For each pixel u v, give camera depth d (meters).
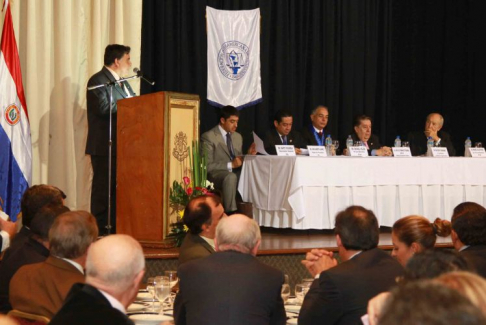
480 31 9.81
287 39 9.05
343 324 2.82
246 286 2.86
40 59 7.18
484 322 0.96
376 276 2.85
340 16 9.38
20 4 7.15
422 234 3.10
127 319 2.01
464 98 9.99
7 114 6.17
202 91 8.57
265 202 6.70
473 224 3.34
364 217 3.02
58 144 7.24
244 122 8.83
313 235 6.67
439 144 8.16
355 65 9.48
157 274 5.37
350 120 9.44
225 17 8.63
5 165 6.12
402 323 0.97
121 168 5.87
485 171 7.14
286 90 9.08
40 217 3.26
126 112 5.86
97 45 7.45
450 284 1.10
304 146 7.94
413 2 9.80
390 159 6.76
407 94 9.84
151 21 8.26
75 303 2.04
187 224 3.97
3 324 1.42
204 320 2.82
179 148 5.76
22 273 2.77
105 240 2.18
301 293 3.55
